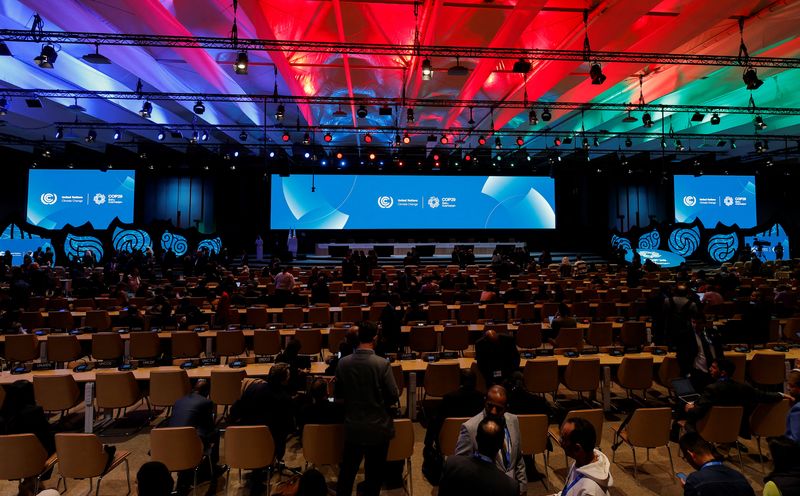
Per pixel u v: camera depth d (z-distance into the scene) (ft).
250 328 32.42
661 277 57.00
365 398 13.55
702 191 89.04
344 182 85.66
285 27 33.81
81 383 21.44
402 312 34.35
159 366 22.81
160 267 72.08
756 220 90.33
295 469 17.61
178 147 81.20
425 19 32.50
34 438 14.49
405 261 71.61
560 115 59.41
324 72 43.70
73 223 78.07
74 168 78.13
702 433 17.08
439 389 21.62
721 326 30.14
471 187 87.66
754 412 17.72
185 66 43.47
